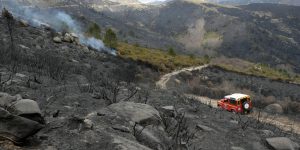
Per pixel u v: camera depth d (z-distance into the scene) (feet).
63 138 19.89
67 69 59.98
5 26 119.65
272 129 44.09
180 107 44.11
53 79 45.60
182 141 27.53
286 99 157.99
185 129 31.40
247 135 35.14
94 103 33.37
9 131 17.74
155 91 59.11
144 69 180.65
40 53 81.35
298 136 44.27
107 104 33.99
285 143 32.45
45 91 35.35
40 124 18.66
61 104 30.86
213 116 43.14
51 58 70.59
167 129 29.81
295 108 105.19
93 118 25.80
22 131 17.85
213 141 30.99
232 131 35.81
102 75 70.59
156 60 243.60
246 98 90.89
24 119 18.29
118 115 27.09
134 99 42.29
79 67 76.59
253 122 46.50
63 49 119.03
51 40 132.57
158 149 23.48
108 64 124.47
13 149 17.06
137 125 25.95
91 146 19.53
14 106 20.29
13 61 54.80
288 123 81.76
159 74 192.13
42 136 19.31
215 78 213.46
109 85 50.08
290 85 223.51
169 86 146.82
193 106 47.26
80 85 42.96
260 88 184.75
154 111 29.76
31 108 20.27
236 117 47.39
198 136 31.63
